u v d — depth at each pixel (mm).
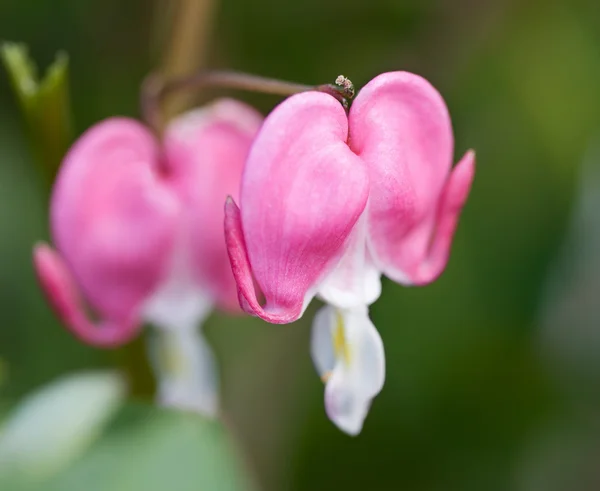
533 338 343
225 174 282
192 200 281
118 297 281
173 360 293
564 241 341
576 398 366
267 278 238
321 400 341
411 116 244
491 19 345
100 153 279
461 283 335
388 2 343
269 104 344
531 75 344
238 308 284
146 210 280
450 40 347
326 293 241
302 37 345
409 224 245
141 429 284
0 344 332
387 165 241
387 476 342
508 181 341
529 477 357
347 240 241
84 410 287
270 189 237
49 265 276
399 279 247
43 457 282
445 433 342
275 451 342
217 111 285
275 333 346
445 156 247
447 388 339
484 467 345
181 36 293
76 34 337
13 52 279
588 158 345
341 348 244
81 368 334
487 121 344
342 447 341
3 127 340
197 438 282
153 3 331
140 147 282
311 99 238
